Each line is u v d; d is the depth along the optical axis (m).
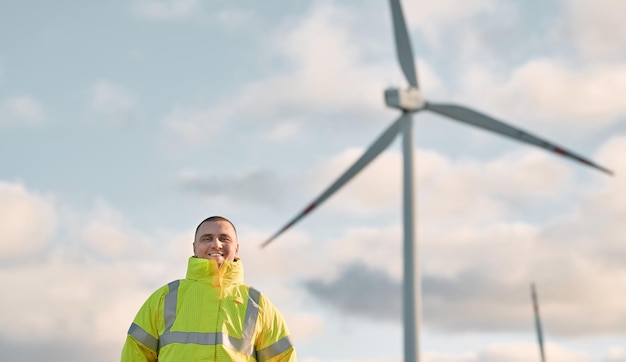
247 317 7.68
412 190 39.28
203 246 7.85
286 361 7.80
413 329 37.69
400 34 40.88
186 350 7.45
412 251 38.53
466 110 40.41
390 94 39.47
